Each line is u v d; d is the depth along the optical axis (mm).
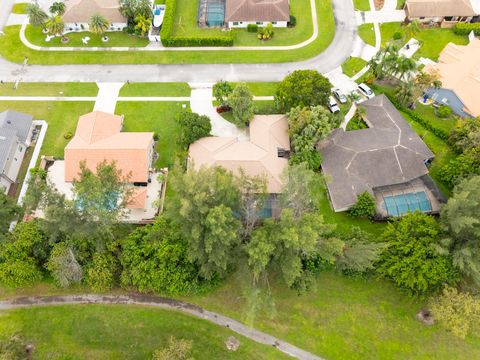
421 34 83625
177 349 49188
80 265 54062
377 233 61000
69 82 77938
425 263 50938
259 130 67625
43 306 56219
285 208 50250
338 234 58969
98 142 65000
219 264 48500
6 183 64750
